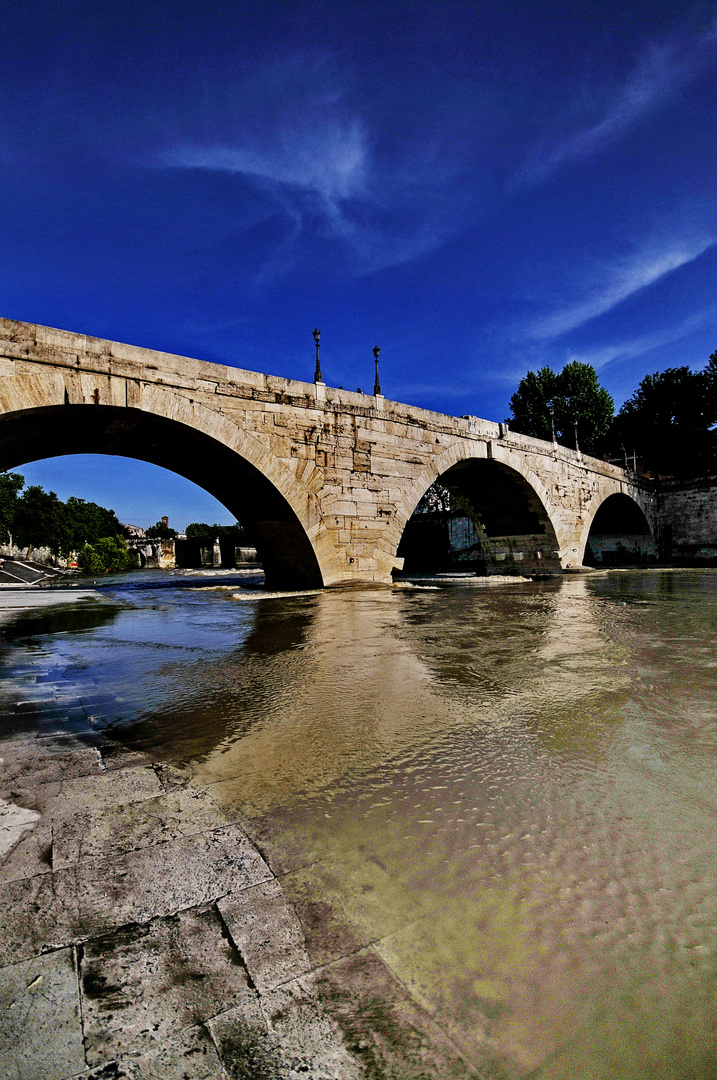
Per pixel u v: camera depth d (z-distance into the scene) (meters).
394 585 21.81
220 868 2.71
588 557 53.19
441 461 24.06
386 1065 1.66
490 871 2.68
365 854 2.84
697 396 52.66
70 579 38.16
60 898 2.44
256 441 17.53
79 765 4.07
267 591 21.47
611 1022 1.83
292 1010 1.88
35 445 17.78
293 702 5.70
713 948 2.15
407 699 5.74
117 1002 1.90
